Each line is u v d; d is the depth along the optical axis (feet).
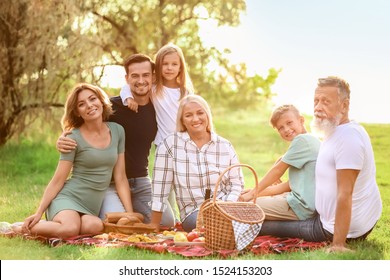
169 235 20.59
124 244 19.20
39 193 33.24
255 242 19.79
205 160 21.59
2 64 48.52
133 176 23.98
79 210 21.59
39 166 44.78
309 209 20.18
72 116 22.33
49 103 49.75
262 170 47.39
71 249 19.10
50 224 20.66
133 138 23.89
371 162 19.16
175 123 24.41
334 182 19.15
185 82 24.89
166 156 21.71
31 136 51.78
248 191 21.66
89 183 22.12
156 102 24.39
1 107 49.65
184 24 61.98
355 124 19.06
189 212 21.63
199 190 21.54
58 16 47.83
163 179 21.72
